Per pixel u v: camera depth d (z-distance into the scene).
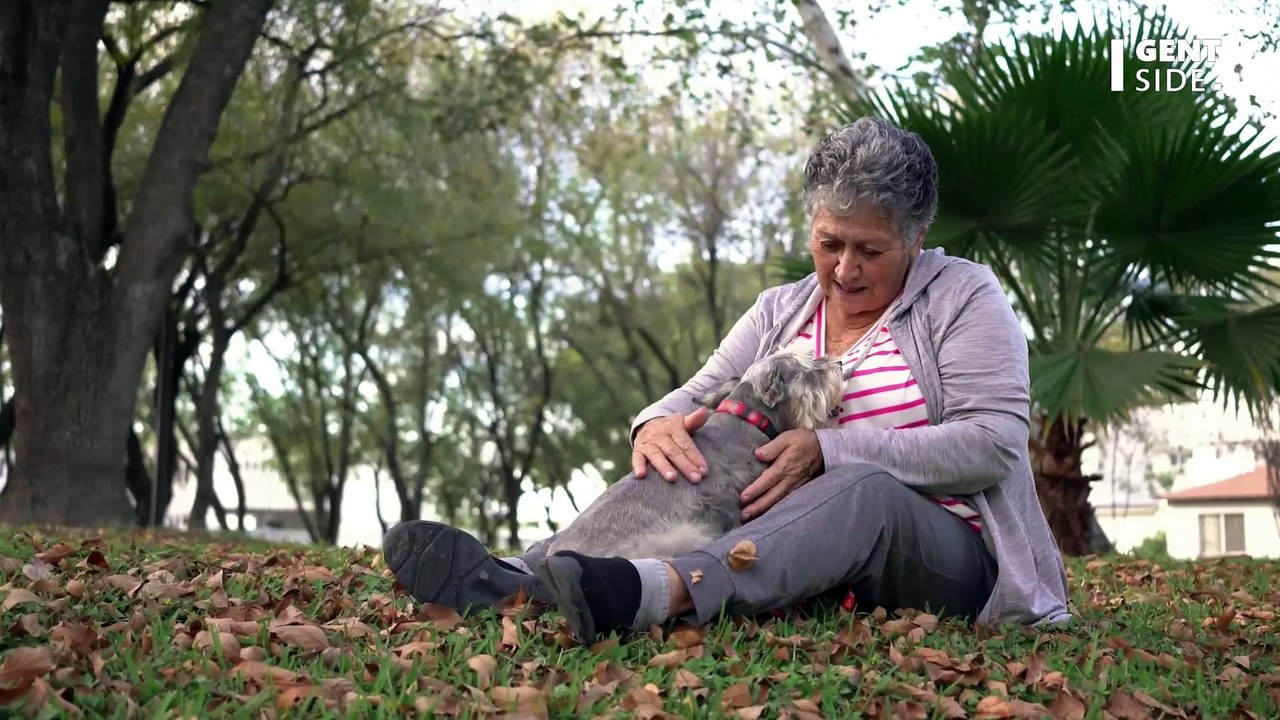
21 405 12.29
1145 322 8.99
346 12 18.02
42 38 11.92
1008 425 3.51
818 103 17.05
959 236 7.81
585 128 24.19
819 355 3.94
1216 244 7.76
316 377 29.77
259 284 24.94
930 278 3.79
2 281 12.30
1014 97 8.31
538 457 35.19
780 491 3.42
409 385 32.62
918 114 7.61
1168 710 2.87
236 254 20.59
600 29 19.17
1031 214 7.75
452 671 2.83
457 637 3.11
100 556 4.34
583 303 30.78
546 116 23.05
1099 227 7.94
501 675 2.78
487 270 26.62
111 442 12.45
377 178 21.41
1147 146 7.46
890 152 3.57
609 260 29.23
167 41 18.80
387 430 32.19
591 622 2.99
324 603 3.65
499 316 29.33
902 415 3.66
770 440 3.60
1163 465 41.69
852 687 2.87
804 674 2.91
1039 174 7.57
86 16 12.84
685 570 3.11
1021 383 3.62
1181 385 7.82
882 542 3.36
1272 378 8.13
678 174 27.09
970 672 3.00
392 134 21.55
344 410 29.62
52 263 12.20
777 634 3.23
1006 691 2.89
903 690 2.84
